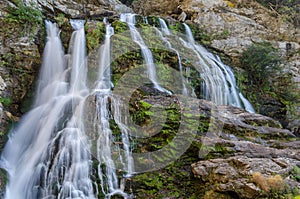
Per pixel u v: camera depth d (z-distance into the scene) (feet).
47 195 13.33
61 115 17.06
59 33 22.03
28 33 19.65
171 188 12.76
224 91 23.13
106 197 12.69
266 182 10.05
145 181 13.08
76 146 14.53
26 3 21.29
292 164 11.57
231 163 11.89
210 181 11.55
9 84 17.62
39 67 19.74
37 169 14.26
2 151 15.10
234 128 15.55
